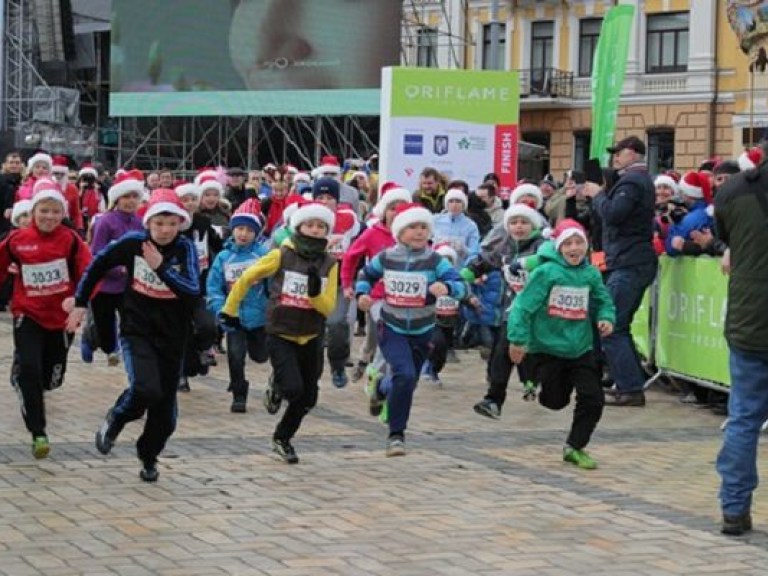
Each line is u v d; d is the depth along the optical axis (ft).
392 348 36.86
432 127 75.92
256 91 146.41
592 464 35.55
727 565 25.80
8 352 59.41
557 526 28.68
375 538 27.17
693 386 49.83
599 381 36.24
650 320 52.26
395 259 36.99
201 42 149.18
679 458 37.58
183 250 32.14
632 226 47.62
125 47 153.58
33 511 28.84
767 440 41.24
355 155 148.87
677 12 159.22
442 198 61.00
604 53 69.62
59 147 152.05
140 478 32.42
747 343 27.94
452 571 24.80
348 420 42.93
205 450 36.88
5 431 38.93
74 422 41.06
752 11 68.49
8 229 75.31
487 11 173.58
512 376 56.29
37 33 165.78
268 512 29.30
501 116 76.54
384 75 75.72
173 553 25.59
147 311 31.83
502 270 46.09
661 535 28.09
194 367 47.78
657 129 160.45
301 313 34.91
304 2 143.13
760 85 153.07
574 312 35.81
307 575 24.23
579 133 167.84
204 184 55.93
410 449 37.86
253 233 44.73
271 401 37.29
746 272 27.99
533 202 50.93
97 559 25.02
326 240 35.53
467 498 31.30
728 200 28.30
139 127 166.40
